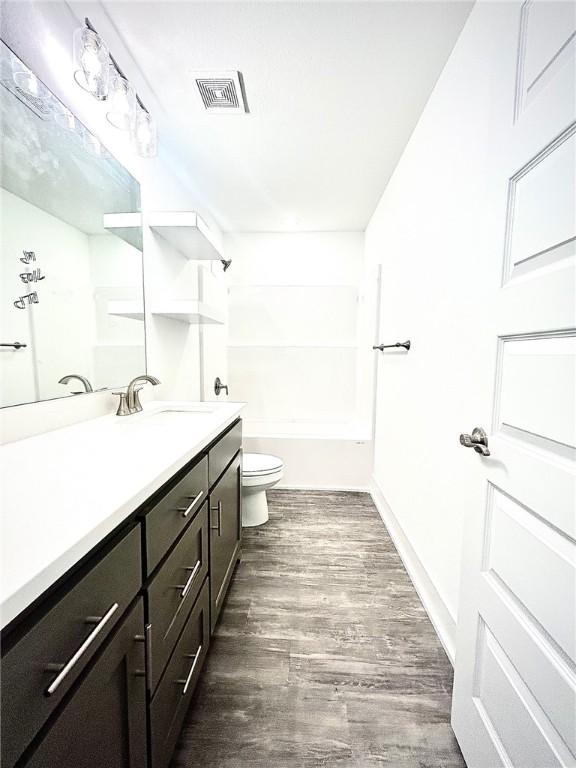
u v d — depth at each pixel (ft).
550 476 2.14
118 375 4.99
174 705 2.97
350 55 4.35
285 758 3.21
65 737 1.63
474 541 3.07
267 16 3.81
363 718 3.58
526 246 2.43
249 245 11.30
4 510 1.94
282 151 6.53
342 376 11.93
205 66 4.51
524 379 2.44
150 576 2.54
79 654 1.72
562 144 2.06
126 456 2.95
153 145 4.50
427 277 5.25
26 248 3.35
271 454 9.96
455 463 4.24
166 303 5.98
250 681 3.97
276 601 5.31
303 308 11.86
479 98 3.69
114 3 3.66
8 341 3.18
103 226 4.57
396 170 7.07
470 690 3.07
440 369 4.72
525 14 2.42
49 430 3.74
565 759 1.98
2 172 3.06
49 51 3.53
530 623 2.32
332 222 10.28
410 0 3.66
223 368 11.16
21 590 1.33
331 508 8.68
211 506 4.16
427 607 5.09
